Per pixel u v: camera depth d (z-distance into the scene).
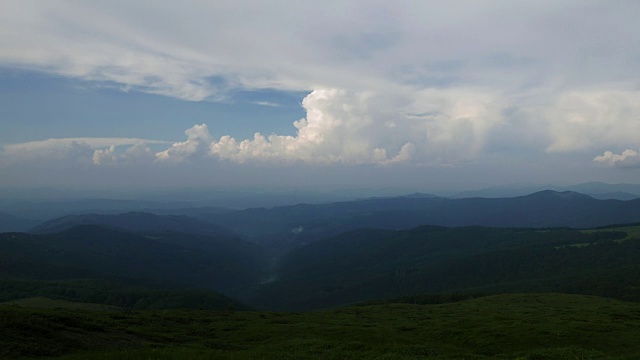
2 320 33.44
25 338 31.56
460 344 47.47
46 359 27.62
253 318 68.94
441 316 73.38
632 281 182.38
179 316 65.12
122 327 46.59
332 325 60.50
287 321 66.12
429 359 36.56
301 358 33.69
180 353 31.00
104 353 29.75
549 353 36.59
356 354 38.56
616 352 42.16
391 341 47.66
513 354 39.00
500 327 52.31
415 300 150.25
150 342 41.88
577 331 49.19
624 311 70.56
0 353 27.83
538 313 72.44
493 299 101.44
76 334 37.50
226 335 54.62
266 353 35.16
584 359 34.19
